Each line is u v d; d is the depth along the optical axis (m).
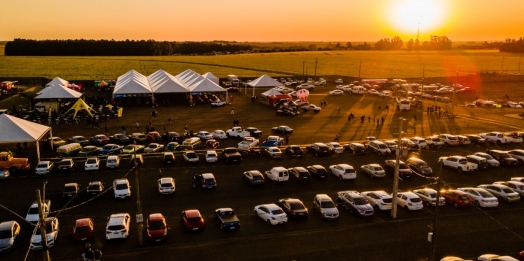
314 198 38.44
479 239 32.16
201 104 93.06
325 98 105.19
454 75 155.62
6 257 28.17
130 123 71.56
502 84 136.38
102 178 44.19
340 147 54.62
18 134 46.56
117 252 28.86
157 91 89.69
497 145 60.91
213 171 47.03
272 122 74.56
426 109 90.81
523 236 32.88
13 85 112.38
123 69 173.12
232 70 173.62
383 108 91.31
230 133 63.41
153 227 30.64
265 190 41.72
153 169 47.38
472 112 89.50
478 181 45.91
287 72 166.75
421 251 29.97
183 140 59.59
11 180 43.31
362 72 168.62
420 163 47.75
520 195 40.72
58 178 44.03
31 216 32.28
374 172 45.62
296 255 29.00
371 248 30.25
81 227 30.50
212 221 34.38
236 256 28.69
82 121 72.88
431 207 38.44
